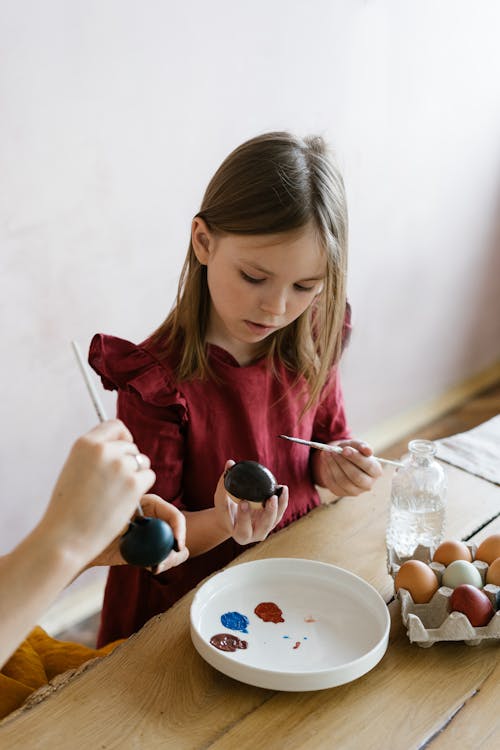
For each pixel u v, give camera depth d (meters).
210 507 1.32
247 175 1.11
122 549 0.81
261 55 2.07
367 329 2.72
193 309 1.25
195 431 1.27
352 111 2.36
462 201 2.90
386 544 1.16
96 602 2.16
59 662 1.15
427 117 2.60
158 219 2.01
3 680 0.99
